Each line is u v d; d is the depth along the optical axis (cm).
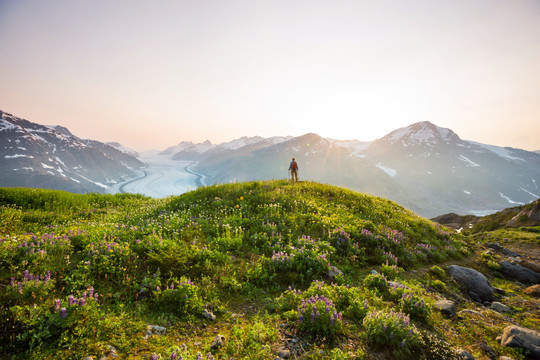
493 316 838
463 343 632
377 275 850
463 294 1017
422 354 530
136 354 431
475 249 1781
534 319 856
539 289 1109
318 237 1180
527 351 611
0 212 1161
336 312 579
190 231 1062
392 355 514
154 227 1009
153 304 577
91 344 429
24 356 386
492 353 604
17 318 421
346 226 1309
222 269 788
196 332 523
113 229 970
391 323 557
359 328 582
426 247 1402
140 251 784
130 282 640
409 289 787
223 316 594
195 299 603
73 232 849
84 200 1797
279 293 729
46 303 476
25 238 744
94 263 658
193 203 1580
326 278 839
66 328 442
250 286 738
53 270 613
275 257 867
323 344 508
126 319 509
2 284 520
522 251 2078
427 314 687
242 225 1212
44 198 1582
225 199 1611
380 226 1466
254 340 504
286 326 559
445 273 1141
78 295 530
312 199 1739
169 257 741
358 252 1102
